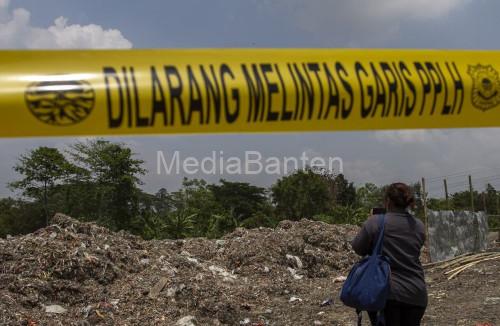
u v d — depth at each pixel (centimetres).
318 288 1019
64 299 770
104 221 3853
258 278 1070
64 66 256
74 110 255
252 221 3934
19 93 248
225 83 273
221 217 3322
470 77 309
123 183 4025
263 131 284
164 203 4575
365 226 405
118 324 700
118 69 262
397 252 391
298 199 4628
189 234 3120
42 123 254
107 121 261
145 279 854
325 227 1439
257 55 283
